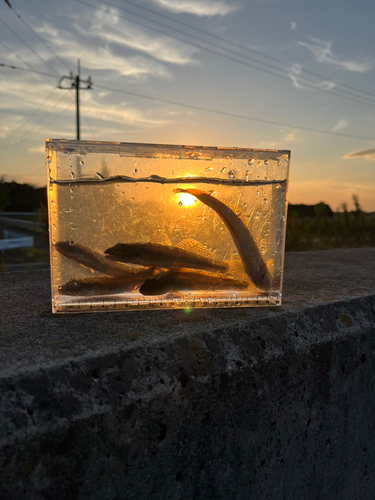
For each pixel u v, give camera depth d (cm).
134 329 20
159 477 16
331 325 24
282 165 22
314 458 22
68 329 20
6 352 17
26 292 28
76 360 16
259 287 23
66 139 20
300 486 22
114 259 20
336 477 24
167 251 21
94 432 14
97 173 20
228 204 21
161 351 18
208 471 18
